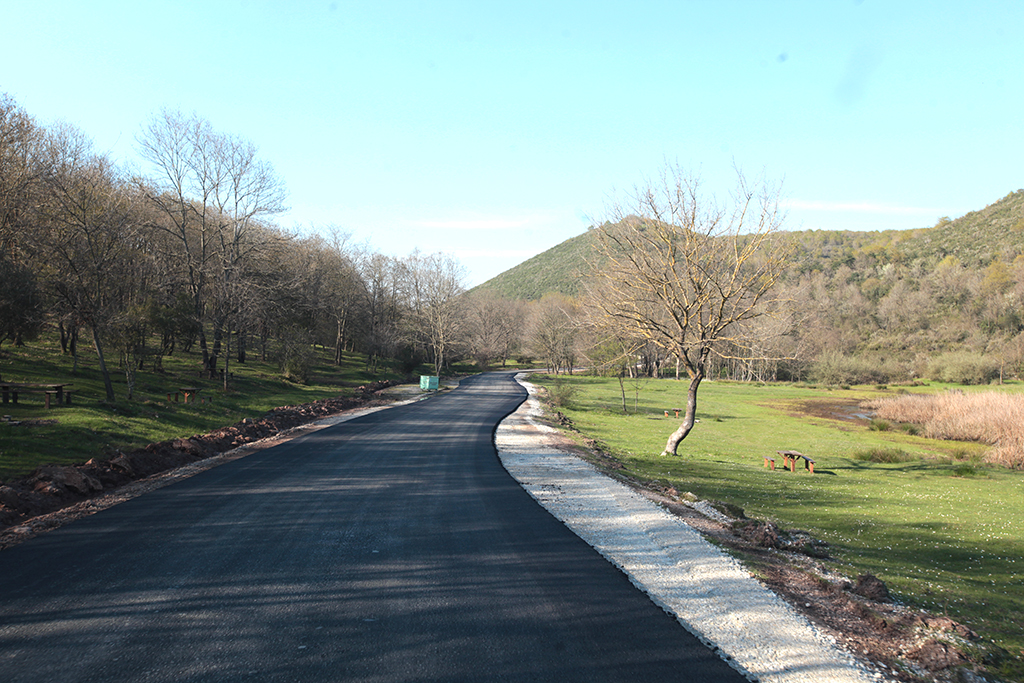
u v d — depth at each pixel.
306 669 4.61
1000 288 91.62
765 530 9.12
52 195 23.62
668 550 8.01
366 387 43.06
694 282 21.22
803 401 56.34
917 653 5.29
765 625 5.69
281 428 21.11
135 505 9.87
